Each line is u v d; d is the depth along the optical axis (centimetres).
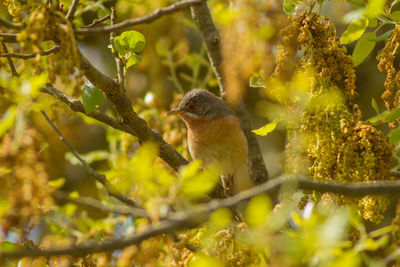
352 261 472
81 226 984
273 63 866
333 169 748
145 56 1502
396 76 814
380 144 732
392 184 630
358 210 735
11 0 789
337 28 1283
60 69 677
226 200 577
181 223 555
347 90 798
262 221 500
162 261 773
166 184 520
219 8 1199
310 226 518
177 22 1401
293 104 797
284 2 855
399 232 626
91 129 1582
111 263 764
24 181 571
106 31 671
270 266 564
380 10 661
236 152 1248
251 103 1538
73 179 1529
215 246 656
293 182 595
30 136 585
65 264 691
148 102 1275
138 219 948
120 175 815
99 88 823
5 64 793
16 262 704
